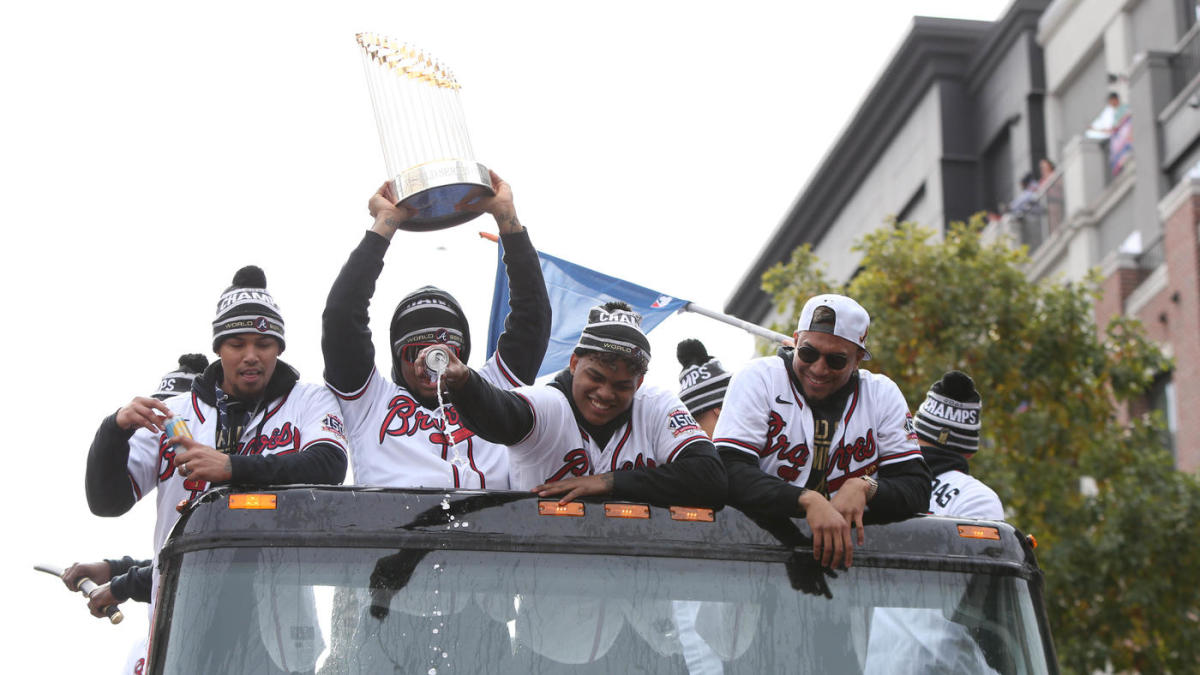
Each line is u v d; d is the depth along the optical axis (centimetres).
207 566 408
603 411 471
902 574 438
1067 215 3092
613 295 793
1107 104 3123
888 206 3825
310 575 406
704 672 413
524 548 415
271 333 535
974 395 632
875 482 455
